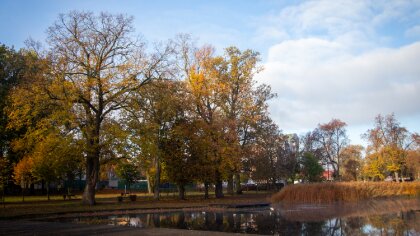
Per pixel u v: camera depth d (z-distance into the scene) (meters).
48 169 42.28
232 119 41.53
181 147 42.28
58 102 30.70
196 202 37.47
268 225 20.88
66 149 31.12
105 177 80.06
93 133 32.34
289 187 36.94
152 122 36.06
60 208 30.06
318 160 81.25
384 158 66.81
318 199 35.78
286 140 64.38
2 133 41.69
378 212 27.38
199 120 41.69
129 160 34.28
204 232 16.19
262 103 45.75
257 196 48.41
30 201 40.56
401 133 67.06
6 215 24.34
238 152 40.09
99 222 21.81
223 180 45.38
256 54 45.31
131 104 33.22
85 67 31.48
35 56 37.38
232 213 27.39
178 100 39.72
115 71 32.25
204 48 43.31
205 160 41.00
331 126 83.25
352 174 87.19
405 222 21.86
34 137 31.34
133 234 15.65
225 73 43.88
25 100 30.14
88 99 31.64
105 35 32.03
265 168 54.88
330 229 19.45
